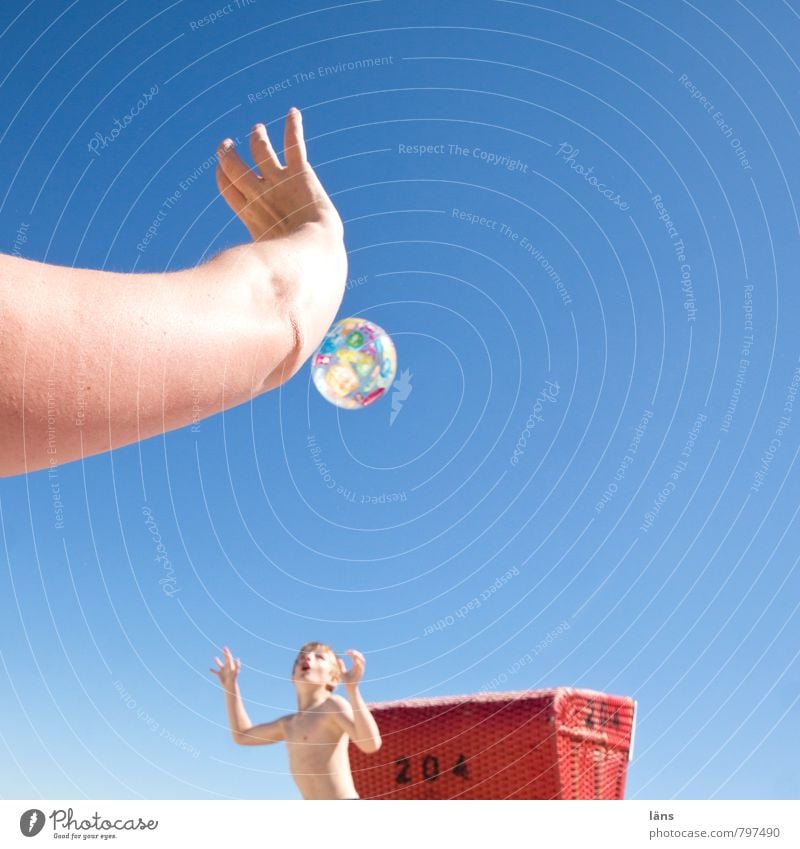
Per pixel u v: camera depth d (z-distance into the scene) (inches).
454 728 117.4
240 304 22.7
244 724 115.2
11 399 19.0
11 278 19.2
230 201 41.4
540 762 108.1
